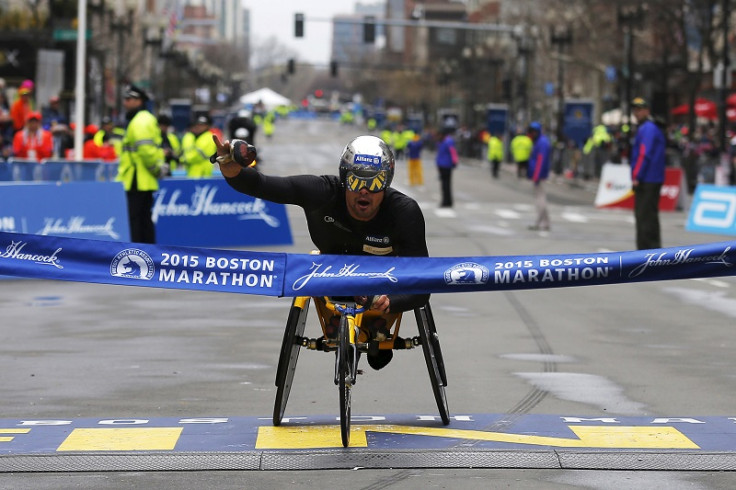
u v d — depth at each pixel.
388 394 27.95
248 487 19.64
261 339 36.12
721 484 19.86
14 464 20.88
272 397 27.52
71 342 35.41
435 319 40.94
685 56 138.75
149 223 56.31
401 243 22.36
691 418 25.31
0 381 29.25
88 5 151.12
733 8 136.88
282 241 67.06
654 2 136.88
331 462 21.06
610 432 23.75
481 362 32.50
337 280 21.66
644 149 59.81
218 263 21.78
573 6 179.62
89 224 54.50
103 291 48.28
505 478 20.25
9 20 153.50
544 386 29.08
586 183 153.62
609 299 47.03
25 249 21.73
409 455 21.45
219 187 65.44
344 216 22.11
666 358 33.44
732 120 163.38
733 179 119.81
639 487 19.66
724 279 54.84
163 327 38.53
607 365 32.19
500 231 79.12
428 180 163.38
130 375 30.11
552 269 21.44
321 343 23.34
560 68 189.12
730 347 35.53
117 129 83.50
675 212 105.44
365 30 184.00
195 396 27.52
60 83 99.19
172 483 19.91
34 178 55.56
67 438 23.00
